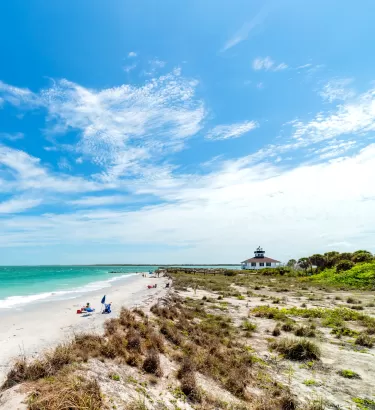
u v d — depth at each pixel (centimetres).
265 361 1011
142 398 625
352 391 786
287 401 689
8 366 770
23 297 2667
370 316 1770
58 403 486
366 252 5047
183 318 1520
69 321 1426
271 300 2483
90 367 694
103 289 3619
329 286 3697
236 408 668
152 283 4728
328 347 1174
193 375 770
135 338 938
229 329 1431
